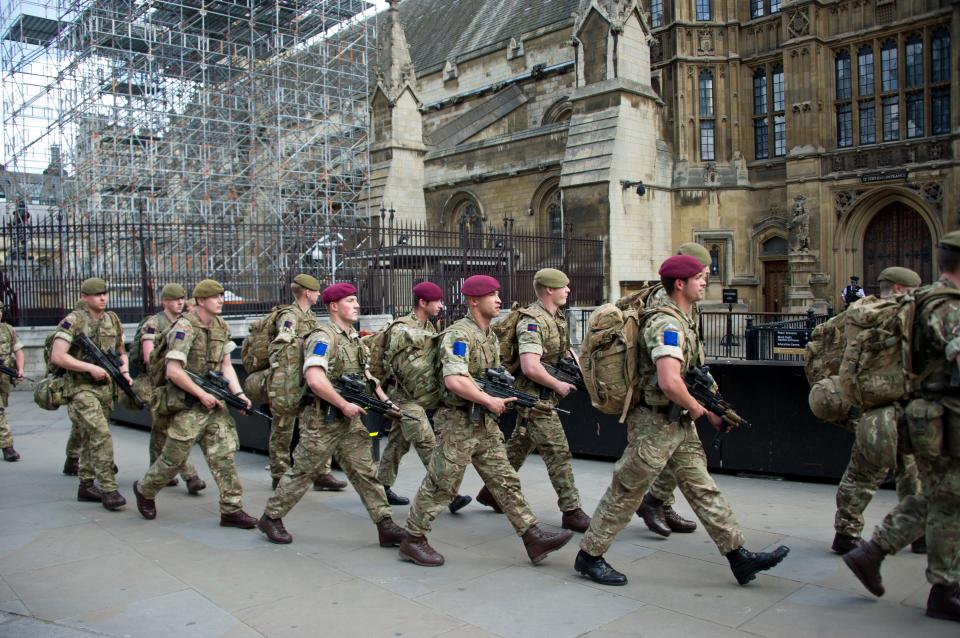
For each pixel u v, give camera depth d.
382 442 10.98
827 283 25.78
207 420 6.86
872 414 4.87
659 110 28.58
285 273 19.00
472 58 37.38
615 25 26.36
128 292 17.78
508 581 5.39
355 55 41.69
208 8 33.31
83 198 26.97
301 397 6.33
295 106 34.44
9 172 31.92
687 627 4.55
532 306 6.84
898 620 4.61
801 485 8.16
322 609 4.92
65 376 7.48
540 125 33.66
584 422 9.51
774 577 5.38
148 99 28.95
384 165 33.53
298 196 33.12
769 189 27.91
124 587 5.35
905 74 24.48
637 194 26.94
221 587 5.33
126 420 12.57
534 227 30.45
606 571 5.29
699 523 6.83
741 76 28.41
